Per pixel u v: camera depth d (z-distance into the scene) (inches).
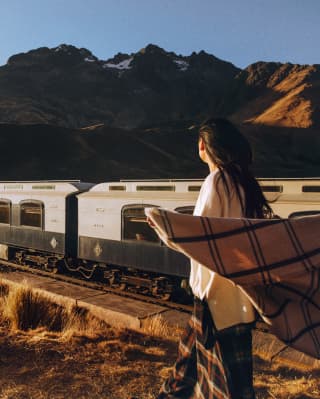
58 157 4436.5
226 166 72.5
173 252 439.2
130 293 498.3
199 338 74.2
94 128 5605.3
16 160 4224.9
